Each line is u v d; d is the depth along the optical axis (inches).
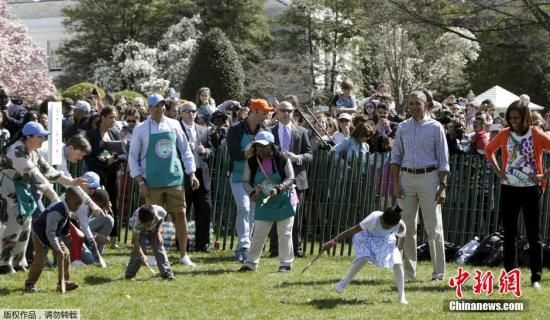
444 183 722.8
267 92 3897.6
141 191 775.1
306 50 4291.3
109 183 917.2
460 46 3609.7
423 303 638.5
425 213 733.9
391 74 3467.0
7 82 3002.0
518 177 706.2
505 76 4220.0
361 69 4301.2
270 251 893.8
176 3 4416.8
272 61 4128.9
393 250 641.6
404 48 3376.0
